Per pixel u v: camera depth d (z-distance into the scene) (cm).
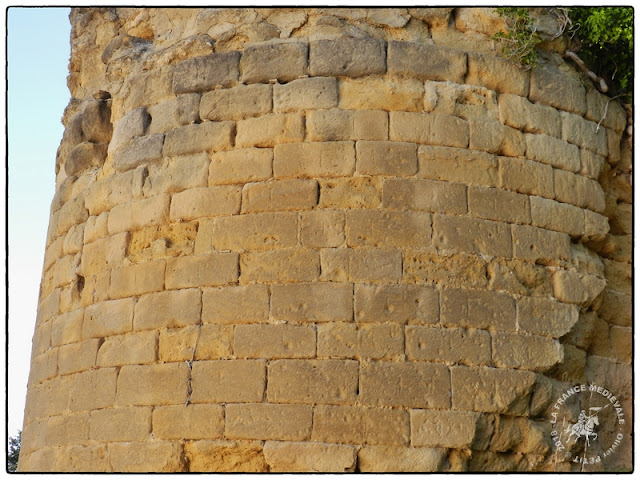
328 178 1144
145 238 1209
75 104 1429
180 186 1199
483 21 1246
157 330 1155
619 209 1325
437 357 1089
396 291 1102
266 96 1189
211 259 1145
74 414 1209
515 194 1181
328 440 1058
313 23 1222
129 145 1270
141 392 1142
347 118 1161
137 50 1341
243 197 1159
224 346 1109
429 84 1188
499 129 1199
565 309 1171
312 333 1089
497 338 1117
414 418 1067
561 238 1198
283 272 1115
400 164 1146
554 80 1260
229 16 1259
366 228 1120
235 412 1084
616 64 1343
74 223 1332
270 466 1068
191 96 1231
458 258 1129
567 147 1244
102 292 1233
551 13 1292
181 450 1098
